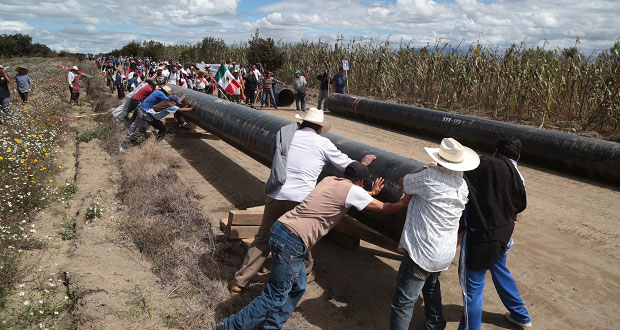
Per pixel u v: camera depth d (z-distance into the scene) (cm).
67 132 1027
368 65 2095
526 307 393
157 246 457
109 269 408
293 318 365
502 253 307
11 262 397
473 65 1581
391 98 1908
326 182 324
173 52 5116
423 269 294
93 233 484
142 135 880
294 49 2827
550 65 1370
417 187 298
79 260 421
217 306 363
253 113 686
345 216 458
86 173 712
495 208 302
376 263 473
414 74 1834
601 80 1215
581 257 490
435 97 1758
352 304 394
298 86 1656
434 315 338
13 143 739
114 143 909
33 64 4506
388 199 384
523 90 1397
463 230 343
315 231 313
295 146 373
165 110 866
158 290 380
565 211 630
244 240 496
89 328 325
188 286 390
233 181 735
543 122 1220
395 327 310
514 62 1487
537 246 517
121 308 349
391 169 403
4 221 482
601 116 1195
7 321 334
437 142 1109
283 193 363
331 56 2330
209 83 1820
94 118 1267
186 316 345
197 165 823
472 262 307
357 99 1477
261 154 616
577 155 813
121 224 508
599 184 777
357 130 1270
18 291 374
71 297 365
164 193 594
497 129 977
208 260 441
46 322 336
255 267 379
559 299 406
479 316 316
